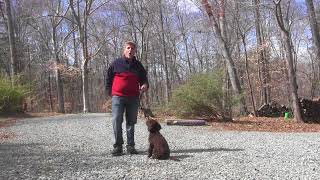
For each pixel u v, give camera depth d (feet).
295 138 38.96
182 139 36.52
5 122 56.95
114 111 27.27
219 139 36.81
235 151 29.40
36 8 142.82
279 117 75.56
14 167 23.27
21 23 154.40
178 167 23.40
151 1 137.28
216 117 59.00
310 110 71.77
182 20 163.84
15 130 45.06
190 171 22.43
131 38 138.92
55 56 130.52
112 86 27.55
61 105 133.39
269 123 59.31
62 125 49.65
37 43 172.24
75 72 125.80
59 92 133.49
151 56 173.47
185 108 58.13
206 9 80.94
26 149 30.40
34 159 25.96
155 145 25.86
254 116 75.72
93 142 33.96
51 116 70.54
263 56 132.87
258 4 67.56
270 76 138.31
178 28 165.27
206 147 31.40
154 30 151.64
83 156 27.14
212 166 23.80
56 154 27.96
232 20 107.96
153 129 26.20
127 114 27.71
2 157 26.78
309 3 87.25
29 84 85.35
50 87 172.04
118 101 27.20
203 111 58.39
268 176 21.45
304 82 175.73
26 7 143.95
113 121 27.27
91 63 184.85
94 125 48.83
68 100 197.36
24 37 161.27
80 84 197.67
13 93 72.54
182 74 180.45
